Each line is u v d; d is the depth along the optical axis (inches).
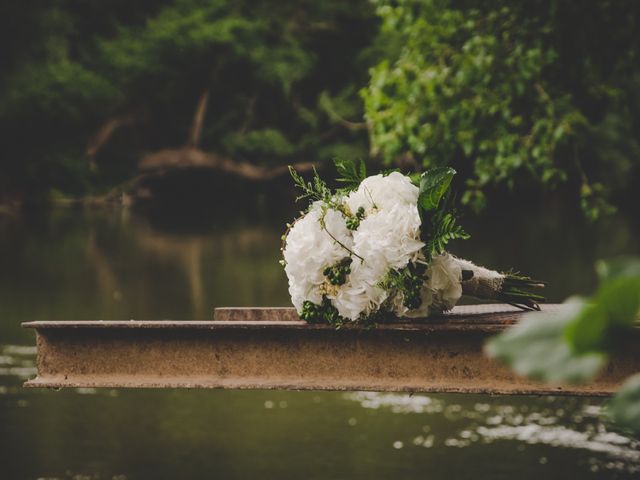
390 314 111.7
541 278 774.5
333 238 110.4
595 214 387.9
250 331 113.0
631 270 20.2
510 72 364.5
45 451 332.5
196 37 1322.6
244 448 339.3
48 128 1338.6
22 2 1334.9
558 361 20.0
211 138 1384.1
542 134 372.5
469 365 109.7
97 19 1434.5
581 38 339.0
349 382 111.0
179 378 114.1
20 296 722.2
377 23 1349.7
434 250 109.2
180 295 727.1
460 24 386.3
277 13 1391.5
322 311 111.1
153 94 1374.3
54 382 114.8
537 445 334.3
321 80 1391.5
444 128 386.3
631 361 105.6
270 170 1344.7
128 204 1336.1
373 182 115.2
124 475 306.0
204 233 1109.7
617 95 385.1
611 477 294.4
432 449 332.2
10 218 1230.3
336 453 331.0
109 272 840.9
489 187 1427.2
